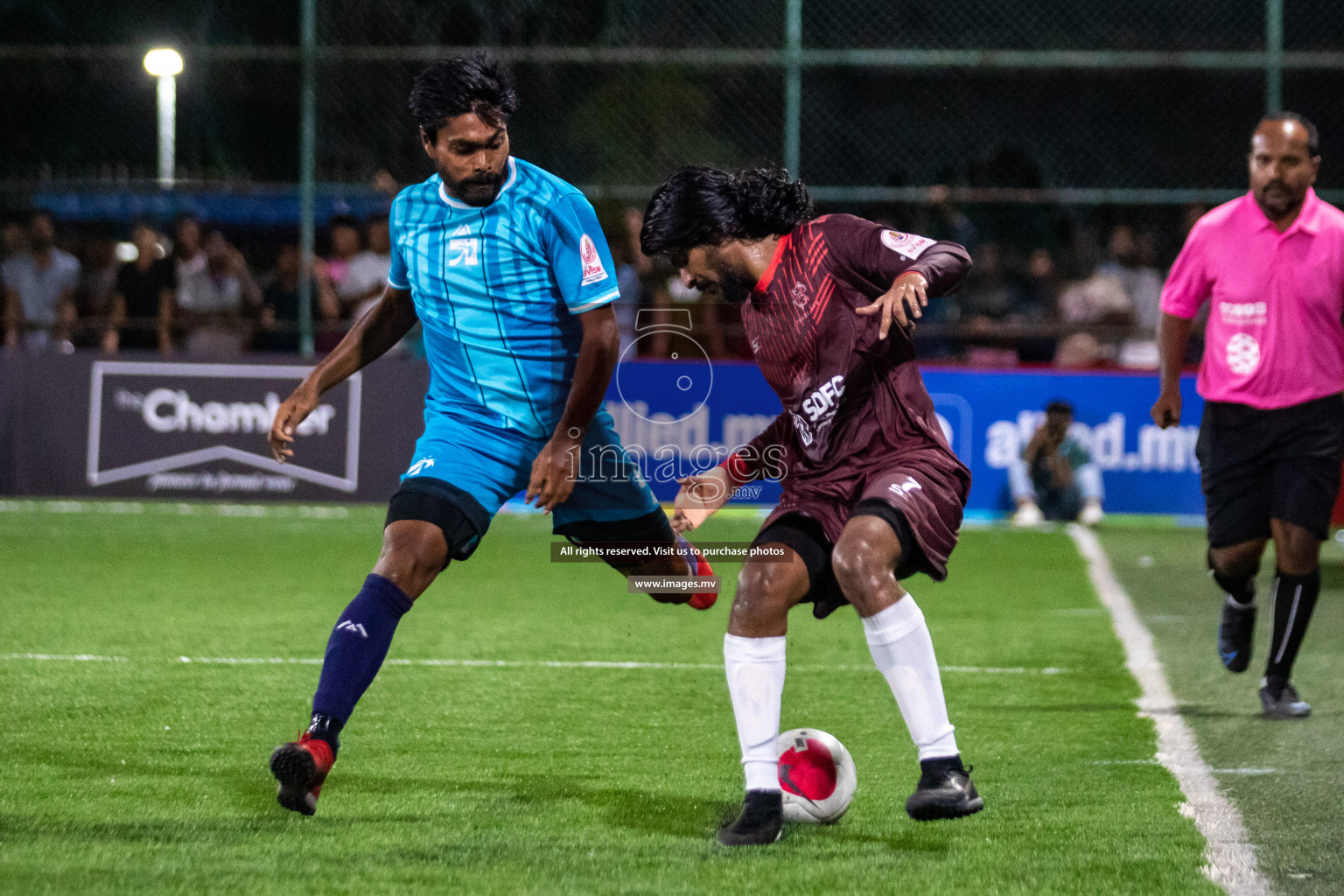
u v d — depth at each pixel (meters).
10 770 9.91
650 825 8.77
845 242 8.52
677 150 38.41
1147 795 9.59
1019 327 29.22
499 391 9.52
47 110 39.97
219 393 28.81
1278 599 12.39
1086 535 26.38
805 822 8.84
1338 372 12.39
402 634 16.02
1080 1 46.47
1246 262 12.45
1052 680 13.91
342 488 28.69
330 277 29.88
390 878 7.68
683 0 43.44
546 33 41.31
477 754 10.61
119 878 7.62
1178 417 13.28
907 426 8.67
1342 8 44.41
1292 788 9.83
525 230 9.30
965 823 8.87
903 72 46.44
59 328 30.27
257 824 8.68
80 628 16.00
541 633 16.27
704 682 13.57
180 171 40.00
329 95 35.47
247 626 16.42
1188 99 45.09
